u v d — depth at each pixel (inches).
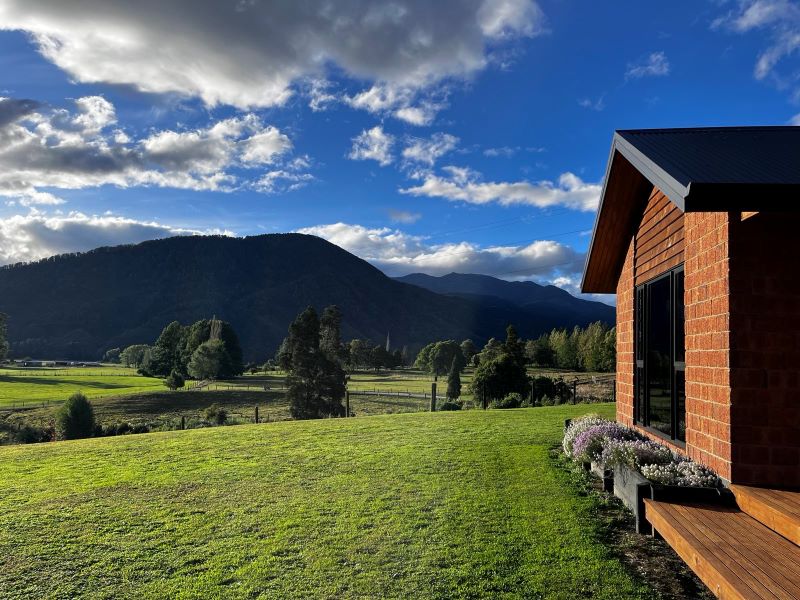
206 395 2119.8
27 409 1689.2
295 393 1728.6
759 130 244.7
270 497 276.5
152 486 310.2
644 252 297.6
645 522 199.8
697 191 138.3
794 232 179.6
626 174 281.4
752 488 176.4
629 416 326.3
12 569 193.2
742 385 180.7
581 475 291.4
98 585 179.0
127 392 2166.6
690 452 220.5
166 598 168.4
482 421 551.5
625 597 155.4
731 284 182.4
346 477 313.7
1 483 331.9
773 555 135.1
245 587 173.3
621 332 354.3
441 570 179.0
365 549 200.4
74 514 257.8
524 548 193.0
